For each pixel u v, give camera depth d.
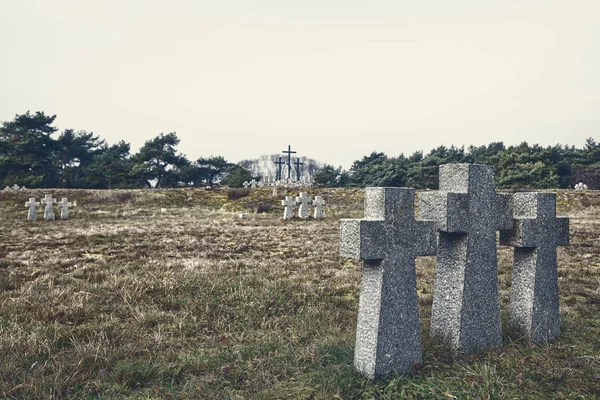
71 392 4.59
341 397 4.43
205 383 4.80
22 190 43.03
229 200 42.53
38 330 6.12
